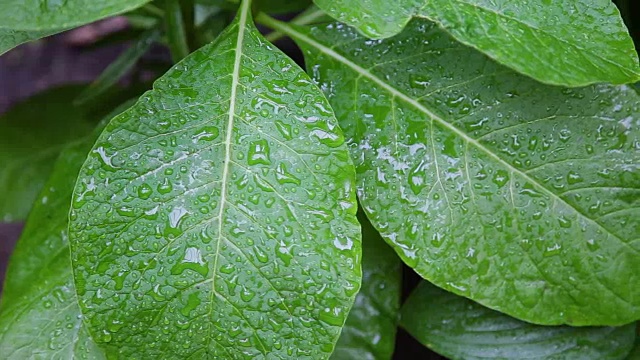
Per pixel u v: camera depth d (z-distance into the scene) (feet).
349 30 2.23
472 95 2.19
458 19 2.05
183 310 2.06
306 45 2.24
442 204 2.17
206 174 2.07
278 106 2.09
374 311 2.36
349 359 2.35
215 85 2.10
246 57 2.12
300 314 2.06
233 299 2.06
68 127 2.71
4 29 2.13
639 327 2.39
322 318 2.06
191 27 2.42
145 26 2.75
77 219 2.06
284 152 2.08
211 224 2.06
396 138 2.19
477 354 2.35
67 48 3.87
